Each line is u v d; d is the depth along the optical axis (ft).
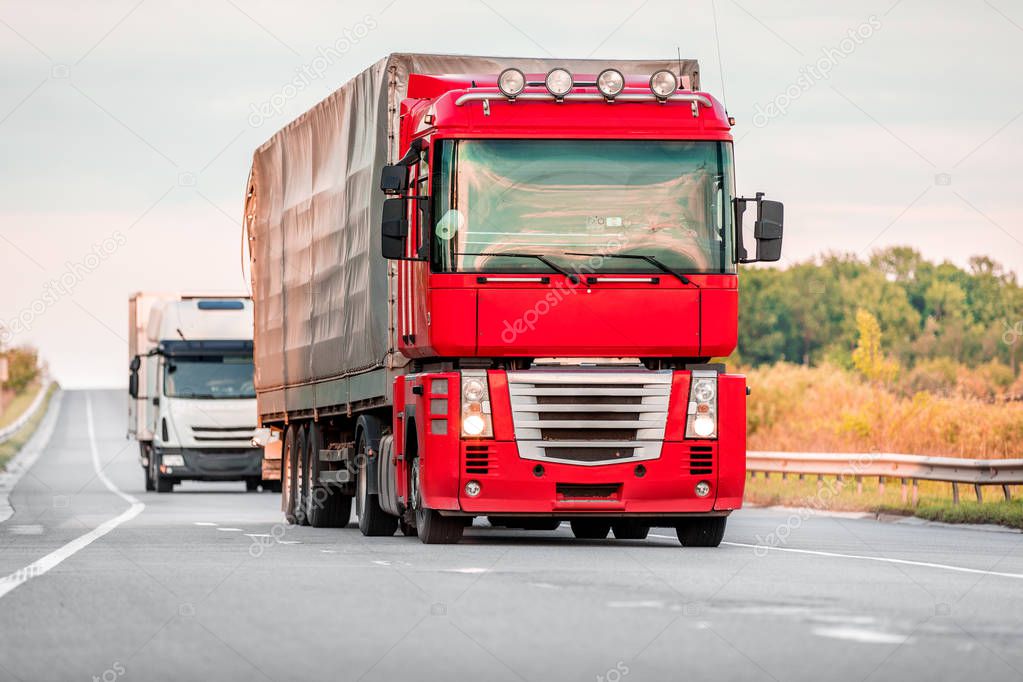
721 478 129.49
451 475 127.85
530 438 128.06
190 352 318.86
